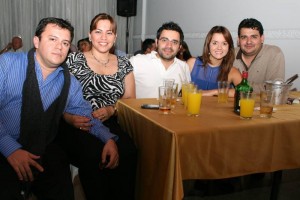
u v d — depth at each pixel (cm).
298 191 218
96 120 172
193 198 200
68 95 158
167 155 123
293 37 295
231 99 199
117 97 204
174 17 510
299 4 286
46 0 568
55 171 146
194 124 132
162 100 160
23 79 143
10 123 146
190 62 248
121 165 158
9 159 131
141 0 615
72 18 595
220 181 224
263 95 150
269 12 321
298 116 152
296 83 298
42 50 143
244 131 133
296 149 146
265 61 257
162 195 128
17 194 128
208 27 422
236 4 365
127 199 162
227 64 230
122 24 646
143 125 148
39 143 147
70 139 166
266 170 142
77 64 198
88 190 160
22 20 554
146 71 224
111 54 222
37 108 144
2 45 545
